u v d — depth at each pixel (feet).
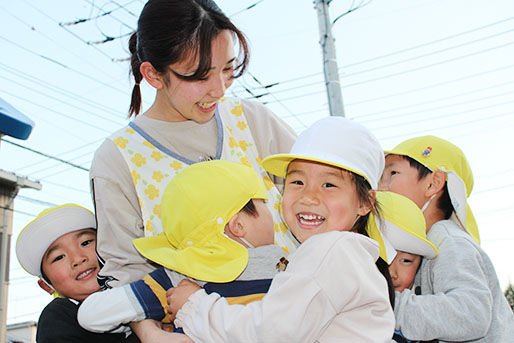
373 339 4.92
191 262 5.48
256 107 7.29
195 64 5.79
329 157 5.61
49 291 8.45
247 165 6.80
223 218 5.66
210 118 6.71
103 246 6.27
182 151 6.72
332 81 23.94
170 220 5.83
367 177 5.61
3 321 40.45
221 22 6.00
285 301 4.81
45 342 6.01
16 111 5.24
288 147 7.15
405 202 7.87
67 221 7.64
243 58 6.48
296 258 5.25
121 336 6.46
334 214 5.64
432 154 8.93
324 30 24.48
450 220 8.79
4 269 40.63
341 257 4.99
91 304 5.59
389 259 6.38
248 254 5.65
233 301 5.34
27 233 7.53
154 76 6.28
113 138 6.66
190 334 5.14
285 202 5.94
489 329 7.23
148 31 5.97
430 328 6.70
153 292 5.60
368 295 4.94
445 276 7.36
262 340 4.69
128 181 6.44
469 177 9.38
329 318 4.87
